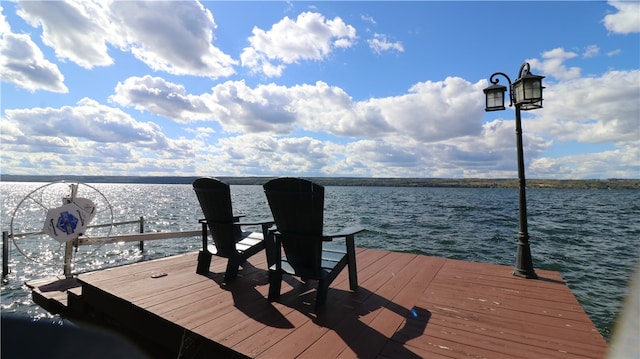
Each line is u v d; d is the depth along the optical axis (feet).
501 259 33.50
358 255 16.96
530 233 51.90
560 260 33.88
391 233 50.03
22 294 17.98
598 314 19.67
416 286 11.95
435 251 36.96
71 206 16.05
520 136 13.32
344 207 102.78
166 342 9.03
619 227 59.16
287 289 11.61
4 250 20.85
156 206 108.06
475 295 11.00
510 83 13.83
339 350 7.44
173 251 32.01
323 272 10.02
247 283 12.06
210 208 12.46
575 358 7.07
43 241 37.29
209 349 7.95
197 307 9.77
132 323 10.11
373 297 10.84
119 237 18.37
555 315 9.32
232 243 12.30
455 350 7.44
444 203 127.34
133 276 12.67
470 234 49.37
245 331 8.29
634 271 2.72
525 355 7.23
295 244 10.11
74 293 12.04
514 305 10.09
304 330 8.39
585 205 121.49
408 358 7.11
